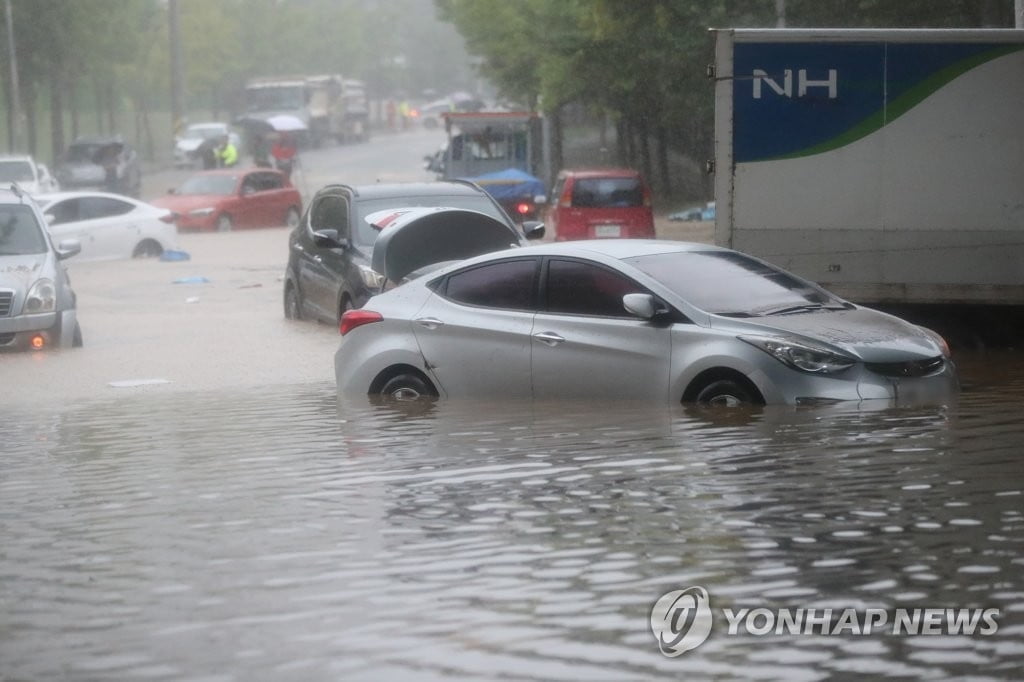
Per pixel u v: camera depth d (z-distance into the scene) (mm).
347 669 9141
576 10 69312
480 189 34219
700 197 82125
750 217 27312
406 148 163250
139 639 9883
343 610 10375
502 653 9344
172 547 12508
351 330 21625
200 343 32719
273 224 82188
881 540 11812
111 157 105312
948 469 14469
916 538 11852
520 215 64375
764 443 15969
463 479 14844
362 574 11320
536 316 19828
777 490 13711
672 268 19469
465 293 20703
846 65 26953
